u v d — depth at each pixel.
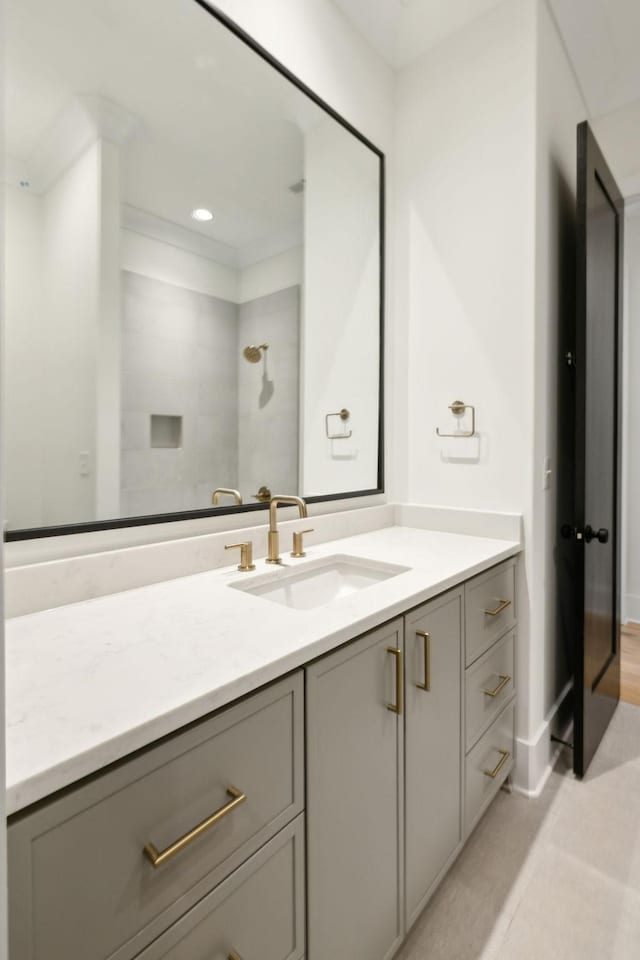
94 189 1.07
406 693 1.07
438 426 1.86
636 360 3.04
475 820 1.39
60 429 1.02
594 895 1.26
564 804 1.60
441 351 1.85
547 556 1.82
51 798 0.51
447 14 1.69
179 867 0.63
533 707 1.67
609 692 2.08
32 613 0.95
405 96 1.92
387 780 1.01
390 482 2.00
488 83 1.70
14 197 0.95
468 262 1.77
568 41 1.80
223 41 1.31
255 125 1.40
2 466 0.38
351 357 1.79
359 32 1.76
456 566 1.30
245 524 1.42
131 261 1.15
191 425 1.29
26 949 0.49
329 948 0.87
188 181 1.26
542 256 1.68
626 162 2.57
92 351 1.08
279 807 0.77
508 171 1.66
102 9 1.08
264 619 0.91
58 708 0.60
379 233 1.89
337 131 1.68
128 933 0.57
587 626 1.76
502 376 1.70
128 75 1.12
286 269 1.54
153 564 1.14
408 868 1.09
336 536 1.69
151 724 0.58
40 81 0.98
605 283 1.95
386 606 0.98
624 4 1.63
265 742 0.74
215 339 1.34
